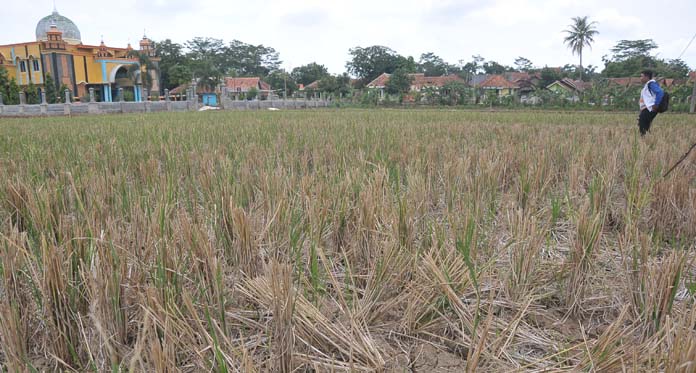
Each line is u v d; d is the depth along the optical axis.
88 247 2.46
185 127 11.53
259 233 3.06
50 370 2.07
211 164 5.12
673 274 2.20
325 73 84.75
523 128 10.45
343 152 5.99
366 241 2.97
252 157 5.73
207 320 2.04
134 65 50.59
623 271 2.71
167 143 7.17
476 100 44.94
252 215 3.35
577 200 4.34
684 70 47.88
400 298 2.43
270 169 4.64
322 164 5.75
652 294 2.24
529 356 2.20
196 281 2.42
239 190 3.88
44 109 27.80
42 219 3.03
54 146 7.22
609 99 37.38
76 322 2.14
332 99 54.66
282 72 83.44
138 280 2.34
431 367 2.13
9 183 3.71
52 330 2.08
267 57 95.19
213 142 7.71
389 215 3.13
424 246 3.00
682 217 3.66
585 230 2.64
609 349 1.93
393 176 4.52
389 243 2.58
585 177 5.35
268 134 8.85
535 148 6.43
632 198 3.83
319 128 10.65
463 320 2.31
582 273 2.60
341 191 3.70
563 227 3.78
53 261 2.09
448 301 2.45
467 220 3.01
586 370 1.95
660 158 5.53
